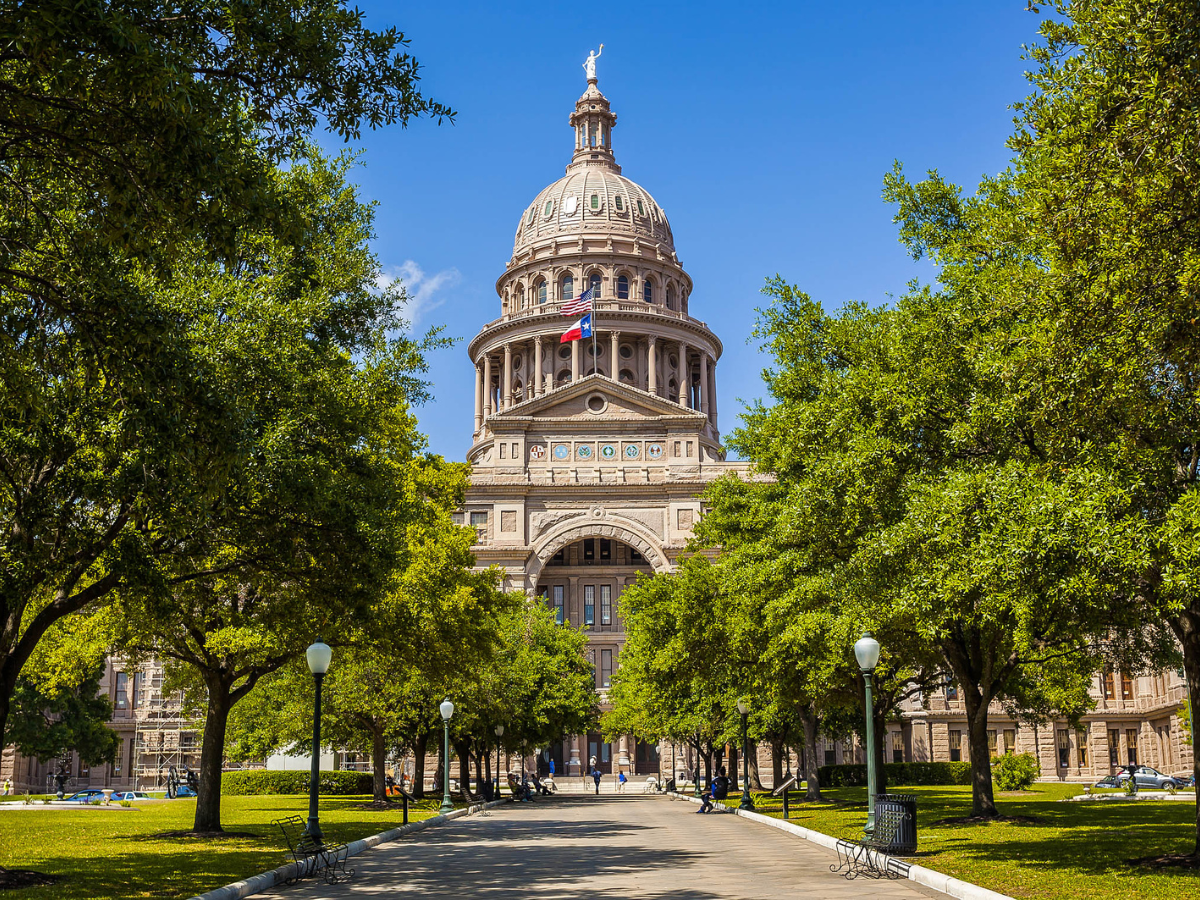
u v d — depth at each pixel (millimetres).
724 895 16469
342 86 15398
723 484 43656
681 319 124688
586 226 131500
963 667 29234
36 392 16141
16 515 18969
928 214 26641
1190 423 17812
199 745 100500
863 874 19219
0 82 13125
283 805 50594
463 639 36031
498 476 97188
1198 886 15297
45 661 29828
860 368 23938
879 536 21453
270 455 20625
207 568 25156
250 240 22219
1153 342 16094
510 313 131500
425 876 19984
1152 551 16203
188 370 15719
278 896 17453
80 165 14602
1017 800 44812
